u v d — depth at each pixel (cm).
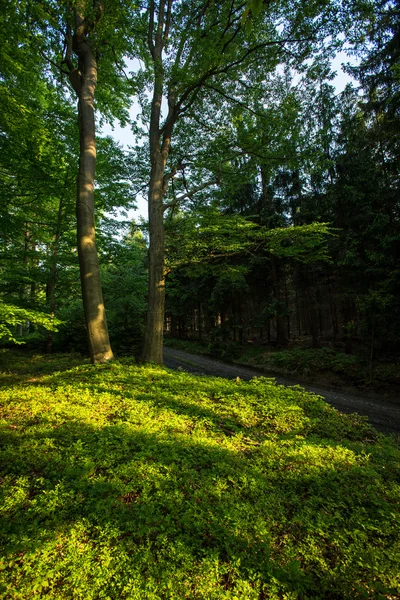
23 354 1390
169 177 1098
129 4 808
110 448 404
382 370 1325
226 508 306
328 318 2355
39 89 1120
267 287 2317
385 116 1236
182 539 269
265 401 634
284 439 479
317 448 447
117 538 269
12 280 1244
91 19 833
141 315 1625
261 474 373
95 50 956
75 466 362
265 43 920
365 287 1504
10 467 361
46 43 972
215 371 1814
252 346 2298
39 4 777
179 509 305
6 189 1062
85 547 256
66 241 1413
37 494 319
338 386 1391
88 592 220
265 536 274
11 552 245
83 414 503
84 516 292
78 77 946
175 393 647
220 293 2194
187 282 2814
